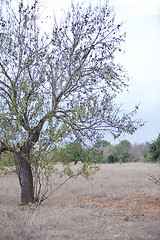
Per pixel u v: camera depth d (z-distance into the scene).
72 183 16.91
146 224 8.42
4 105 10.94
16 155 12.05
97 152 11.62
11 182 17.44
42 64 11.47
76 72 11.33
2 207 10.66
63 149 11.37
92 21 11.70
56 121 10.97
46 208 10.45
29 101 11.21
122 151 45.12
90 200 12.48
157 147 30.23
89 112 10.72
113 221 8.87
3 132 11.08
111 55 11.45
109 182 16.95
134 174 20.47
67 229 7.86
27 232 7.39
